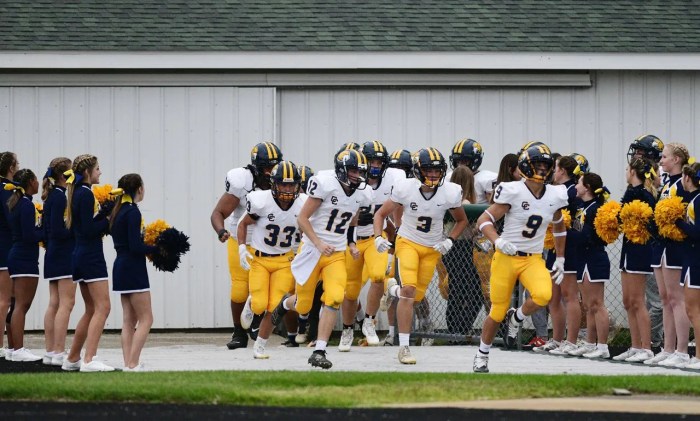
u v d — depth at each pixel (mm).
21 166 59406
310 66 59344
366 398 32344
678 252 41969
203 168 59750
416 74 60781
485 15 62969
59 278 43000
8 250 46062
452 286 51312
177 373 37562
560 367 42406
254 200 44469
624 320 59281
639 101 61844
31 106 59469
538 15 63281
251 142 59969
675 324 42781
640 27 62531
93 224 40469
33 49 58375
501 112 61250
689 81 62125
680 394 34094
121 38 59500
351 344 53219
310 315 52781
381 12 62719
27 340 55875
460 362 44312
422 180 42719
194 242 59656
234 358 46219
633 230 42688
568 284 46688
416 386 34312
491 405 31547
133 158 59625
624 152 61750
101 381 34812
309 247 42812
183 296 59625
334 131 60656
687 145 62188
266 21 61500
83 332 41719
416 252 43781
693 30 62531
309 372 37969
